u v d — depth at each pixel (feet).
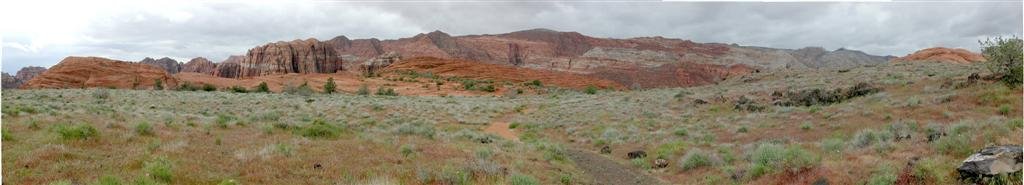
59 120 65.26
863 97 116.78
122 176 36.83
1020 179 31.30
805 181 40.60
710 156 59.93
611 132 99.60
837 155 51.67
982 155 34.68
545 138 105.19
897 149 48.49
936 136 52.31
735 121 107.24
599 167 63.87
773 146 57.36
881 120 84.23
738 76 269.85
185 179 37.50
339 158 49.21
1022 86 87.40
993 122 54.13
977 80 103.65
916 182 35.17
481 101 205.77
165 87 315.37
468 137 85.40
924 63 207.82
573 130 111.04
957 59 282.15
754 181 46.06
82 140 48.88
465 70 522.47
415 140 68.44
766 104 127.65
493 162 51.47
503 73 515.91
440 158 53.93
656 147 78.43
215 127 69.56
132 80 338.54
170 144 49.65
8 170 36.55
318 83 387.96
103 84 323.37
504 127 129.49
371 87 359.25
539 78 501.97
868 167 41.37
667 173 59.88
